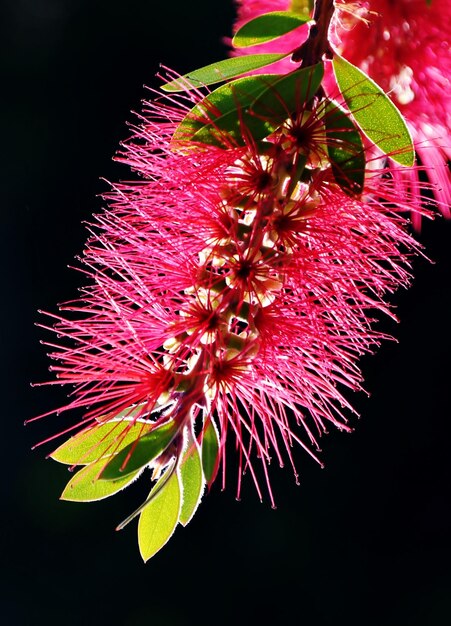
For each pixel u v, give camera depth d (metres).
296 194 0.60
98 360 0.60
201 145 0.60
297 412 0.61
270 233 0.59
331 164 0.59
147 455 0.58
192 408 0.59
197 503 0.60
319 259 0.61
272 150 0.59
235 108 0.60
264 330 0.60
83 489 0.59
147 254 0.61
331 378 0.61
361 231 0.61
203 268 0.60
